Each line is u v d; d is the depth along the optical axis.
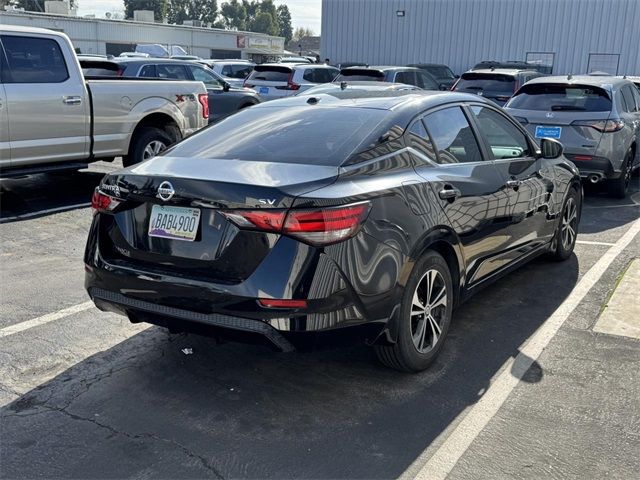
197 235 3.37
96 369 4.04
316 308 3.23
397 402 3.65
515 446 3.22
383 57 30.70
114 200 3.67
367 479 2.99
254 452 3.19
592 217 8.20
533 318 4.84
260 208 3.21
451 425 3.42
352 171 3.54
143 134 9.20
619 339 4.45
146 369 4.04
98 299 3.78
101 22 50.62
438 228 3.88
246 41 63.09
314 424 3.44
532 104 9.07
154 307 3.51
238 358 4.19
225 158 3.77
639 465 3.07
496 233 4.63
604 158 8.55
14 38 7.63
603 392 3.74
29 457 3.14
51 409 3.57
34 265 6.06
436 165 4.12
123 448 3.22
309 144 3.81
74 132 8.27
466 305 5.11
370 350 4.30
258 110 4.56
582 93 8.88
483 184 4.43
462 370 4.02
